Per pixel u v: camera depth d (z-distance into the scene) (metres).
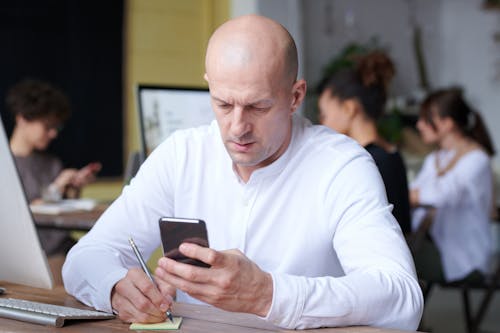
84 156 5.67
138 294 1.34
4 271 1.62
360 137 2.59
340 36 7.85
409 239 2.38
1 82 5.29
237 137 1.39
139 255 1.39
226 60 1.36
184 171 1.70
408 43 8.40
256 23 1.38
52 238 3.58
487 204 3.93
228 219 1.66
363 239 1.44
